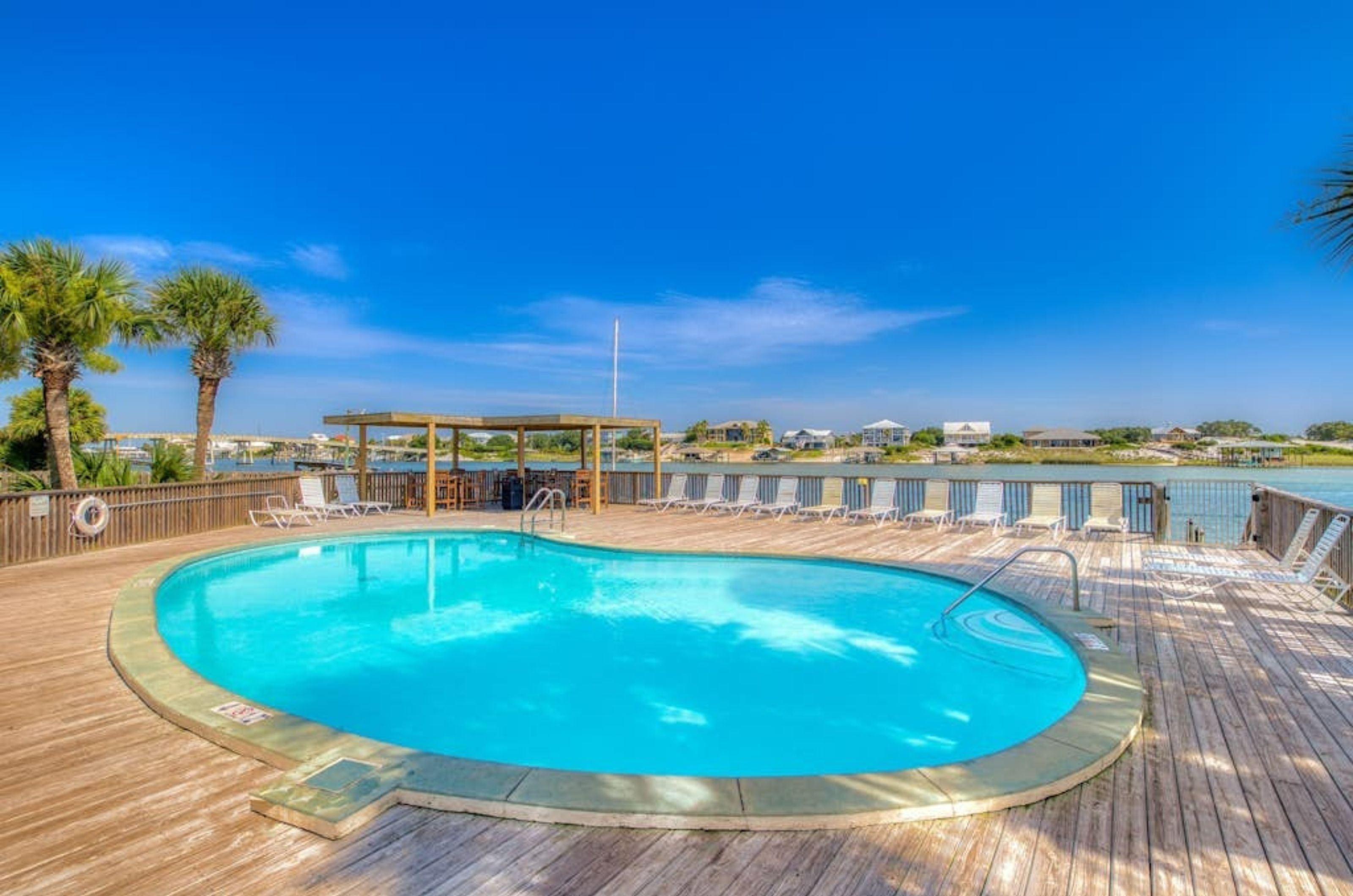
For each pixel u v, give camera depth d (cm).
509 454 2870
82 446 1759
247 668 577
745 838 246
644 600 788
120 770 303
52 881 219
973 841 246
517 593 823
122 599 633
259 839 244
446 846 239
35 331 1124
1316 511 679
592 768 410
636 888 216
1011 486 1304
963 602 701
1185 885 220
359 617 725
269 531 1170
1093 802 276
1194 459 4453
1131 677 423
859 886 219
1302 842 246
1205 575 648
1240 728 354
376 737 451
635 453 4222
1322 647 500
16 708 380
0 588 699
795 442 7725
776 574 905
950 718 474
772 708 494
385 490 1568
